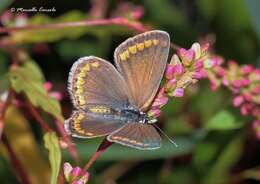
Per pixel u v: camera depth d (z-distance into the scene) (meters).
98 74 0.25
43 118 0.29
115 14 0.32
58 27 0.28
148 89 0.24
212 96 0.33
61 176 0.25
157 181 0.33
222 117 0.28
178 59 0.25
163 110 0.33
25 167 0.29
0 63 0.33
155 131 0.23
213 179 0.32
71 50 0.34
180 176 0.32
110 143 0.24
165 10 0.35
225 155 0.31
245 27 0.33
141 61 0.25
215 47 0.34
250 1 0.31
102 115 0.24
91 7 0.34
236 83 0.27
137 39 0.24
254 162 0.33
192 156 0.32
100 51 0.34
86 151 0.30
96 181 0.31
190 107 0.33
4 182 0.32
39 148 0.31
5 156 0.29
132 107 0.24
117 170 0.32
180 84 0.24
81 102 0.24
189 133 0.33
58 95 0.28
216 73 0.27
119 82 0.25
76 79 0.24
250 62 0.34
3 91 0.30
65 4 0.34
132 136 0.23
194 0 0.35
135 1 0.34
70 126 0.23
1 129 0.27
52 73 0.34
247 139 0.32
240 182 0.32
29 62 0.28
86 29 0.31
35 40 0.30
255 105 0.27
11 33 0.30
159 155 0.31
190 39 0.34
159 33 0.24
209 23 0.34
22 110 0.29
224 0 0.33
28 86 0.27
